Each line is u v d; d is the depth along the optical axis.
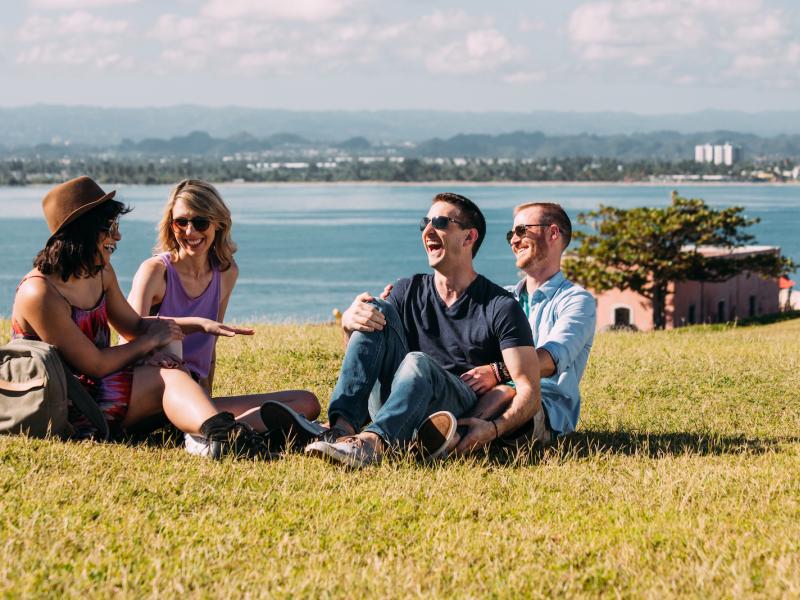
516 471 5.35
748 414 7.92
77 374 5.70
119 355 5.61
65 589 3.31
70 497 4.40
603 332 19.08
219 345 11.29
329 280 107.56
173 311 6.28
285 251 145.75
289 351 10.43
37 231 184.38
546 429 6.17
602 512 4.48
